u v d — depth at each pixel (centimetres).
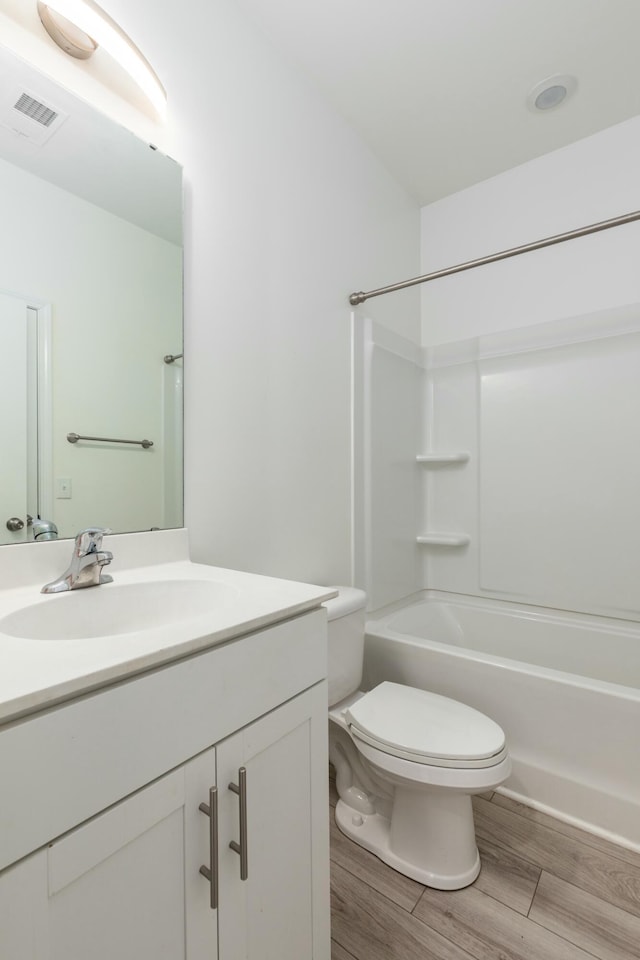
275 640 77
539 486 211
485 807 146
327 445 178
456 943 102
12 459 94
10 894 45
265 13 145
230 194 139
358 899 113
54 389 101
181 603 100
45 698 48
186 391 126
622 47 157
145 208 117
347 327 190
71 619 88
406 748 114
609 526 194
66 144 103
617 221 147
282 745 79
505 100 181
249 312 145
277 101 157
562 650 196
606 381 195
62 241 102
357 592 158
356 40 154
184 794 62
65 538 101
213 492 133
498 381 223
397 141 202
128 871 56
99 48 107
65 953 50
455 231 239
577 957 99
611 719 133
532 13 146
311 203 171
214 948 66
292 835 81
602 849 129
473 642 219
